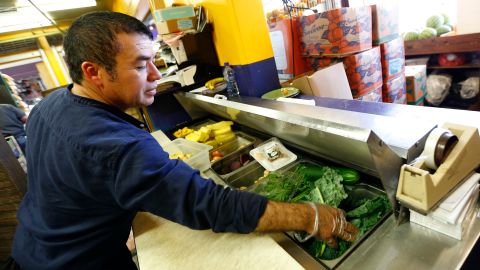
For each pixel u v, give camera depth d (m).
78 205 0.89
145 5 3.92
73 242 0.94
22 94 6.54
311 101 1.57
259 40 1.96
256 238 0.92
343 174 1.17
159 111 2.64
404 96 2.69
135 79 0.86
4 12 4.38
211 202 0.74
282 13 2.77
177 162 0.81
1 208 1.66
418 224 0.86
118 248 1.07
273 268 0.79
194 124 2.50
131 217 1.01
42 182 0.92
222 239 0.96
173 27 2.09
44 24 5.99
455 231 0.76
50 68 7.26
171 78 2.25
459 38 2.95
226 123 2.02
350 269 0.80
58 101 0.95
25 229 1.10
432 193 0.73
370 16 2.18
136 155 0.73
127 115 0.96
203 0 2.11
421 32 3.33
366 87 2.27
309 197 1.10
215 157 1.79
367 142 0.73
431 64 3.40
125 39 0.79
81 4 4.73
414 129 0.92
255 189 1.32
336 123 0.88
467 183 0.80
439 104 3.33
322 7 3.04
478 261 0.77
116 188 0.74
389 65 2.44
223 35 2.04
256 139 1.86
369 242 0.87
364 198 1.14
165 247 1.00
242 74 2.02
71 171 0.81
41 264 1.00
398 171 0.83
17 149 2.46
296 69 2.60
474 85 3.05
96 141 0.75
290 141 1.53
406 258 0.78
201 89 2.21
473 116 1.15
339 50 2.18
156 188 0.72
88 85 0.88
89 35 0.77
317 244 0.92
